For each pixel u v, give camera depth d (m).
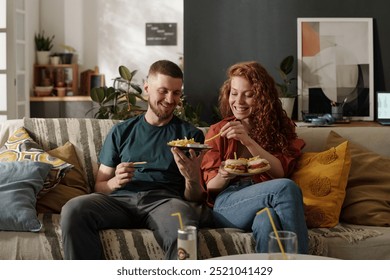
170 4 7.11
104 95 4.51
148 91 2.67
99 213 2.34
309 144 2.89
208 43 4.56
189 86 4.58
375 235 2.39
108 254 2.33
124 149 2.65
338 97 4.48
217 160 2.62
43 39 7.01
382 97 4.31
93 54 7.18
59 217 2.55
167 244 2.28
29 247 2.33
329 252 2.37
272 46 4.53
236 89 2.67
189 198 2.60
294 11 4.50
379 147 2.87
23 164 2.60
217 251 2.34
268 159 2.55
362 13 4.47
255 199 2.29
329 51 4.48
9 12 5.74
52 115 6.81
